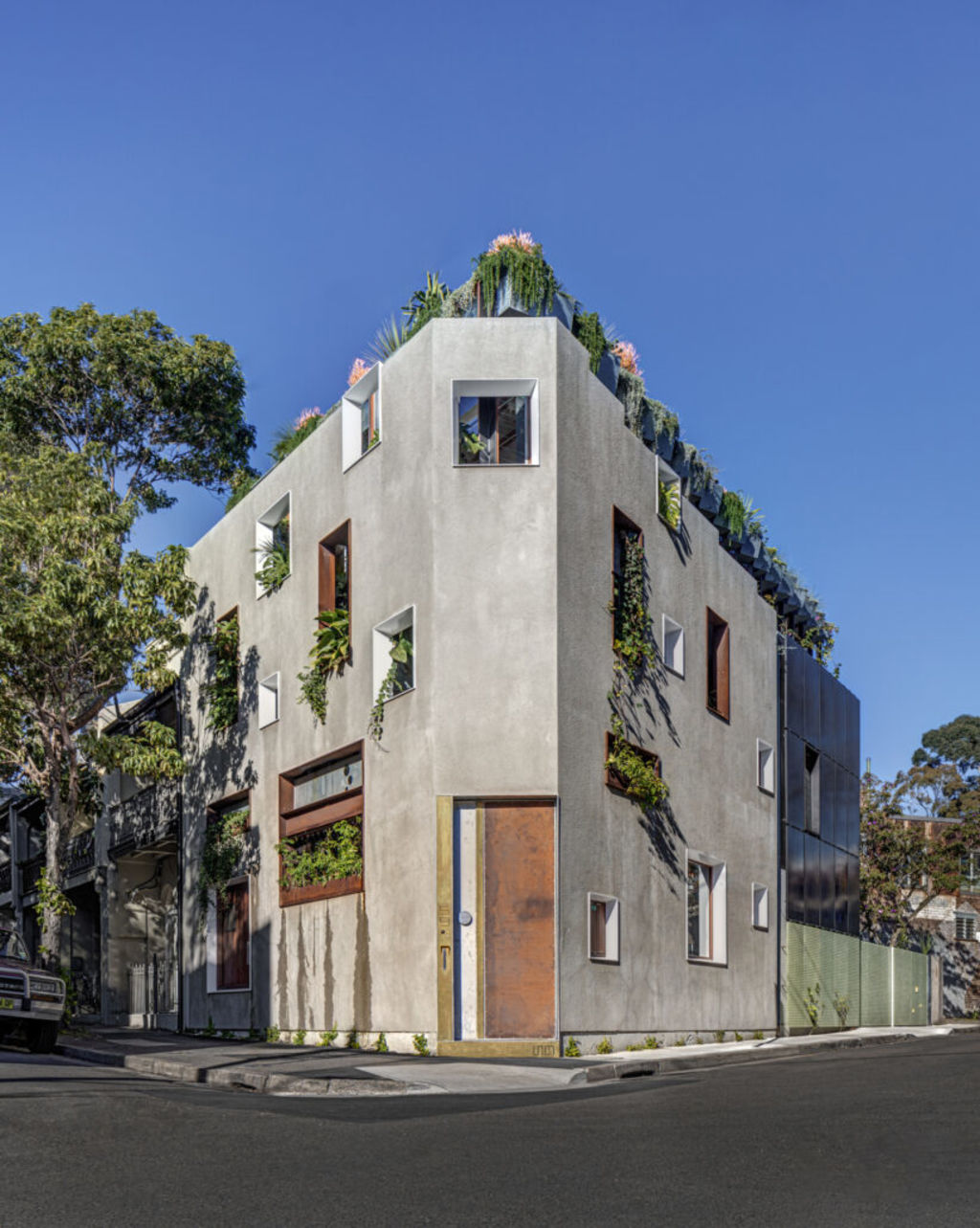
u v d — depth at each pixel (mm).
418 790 19203
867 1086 12633
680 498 23875
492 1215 6566
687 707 23531
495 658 19172
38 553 24156
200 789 27328
